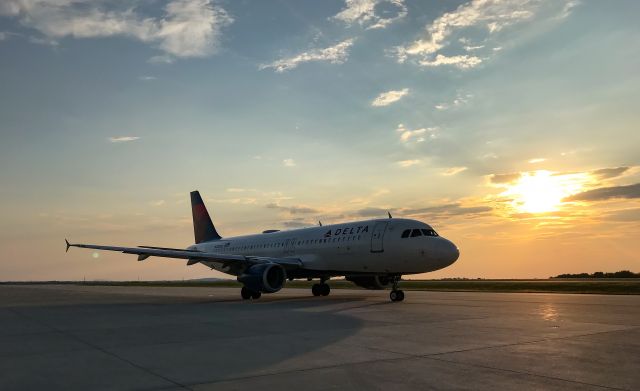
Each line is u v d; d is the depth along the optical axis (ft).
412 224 82.64
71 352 32.73
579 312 56.08
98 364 28.53
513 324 44.98
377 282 92.84
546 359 28.35
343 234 90.84
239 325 46.85
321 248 93.97
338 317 53.42
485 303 72.43
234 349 33.04
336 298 91.40
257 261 90.48
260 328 44.32
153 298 102.17
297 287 174.81
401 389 21.88
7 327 47.42
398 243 81.20
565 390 21.58
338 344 34.47
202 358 29.91
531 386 22.27
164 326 46.96
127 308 71.31
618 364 26.86
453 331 40.60
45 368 27.61
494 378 23.80
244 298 93.71
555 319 48.85
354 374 24.94
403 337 37.50
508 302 74.08
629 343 33.88
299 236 100.99
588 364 26.89
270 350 32.42
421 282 196.75
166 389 22.58
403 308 64.64
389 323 46.91
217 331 42.52
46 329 45.55
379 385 22.63
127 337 39.58
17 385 23.72
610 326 42.96
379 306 68.74
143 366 27.76
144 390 22.45
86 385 23.54
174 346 34.65
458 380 23.45
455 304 70.90
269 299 92.43
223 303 81.71
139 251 91.25
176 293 132.67
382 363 27.61
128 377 25.07
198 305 76.89
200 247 133.80
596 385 22.43
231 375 25.14
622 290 100.68
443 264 79.30
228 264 93.86
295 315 56.39
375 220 88.02
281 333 40.68
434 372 25.21
